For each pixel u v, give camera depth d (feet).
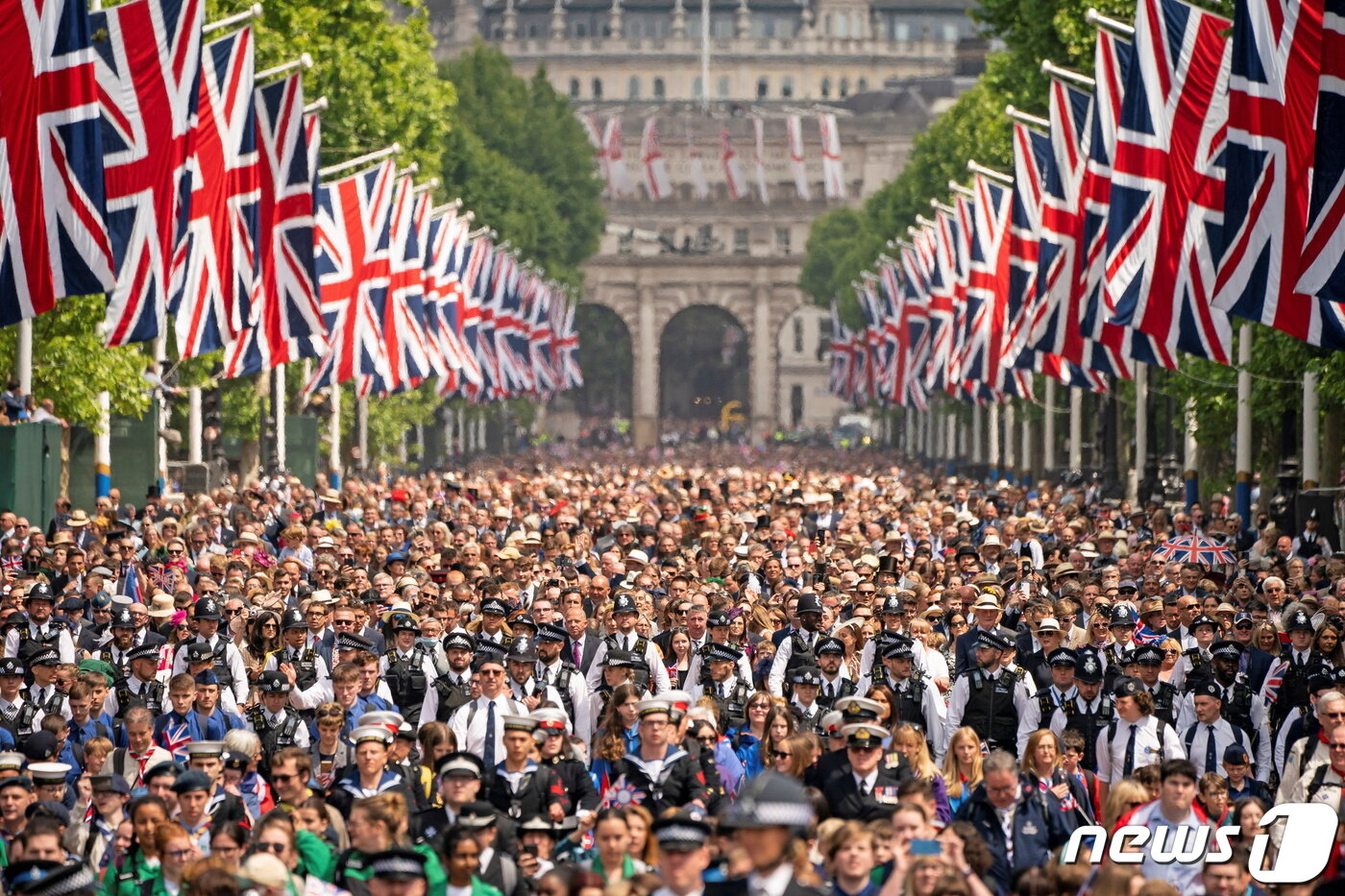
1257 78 310.65
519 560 351.67
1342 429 519.19
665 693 209.67
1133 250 380.99
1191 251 376.07
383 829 168.76
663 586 352.28
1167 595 295.69
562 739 205.77
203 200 428.97
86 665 262.26
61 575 345.31
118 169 379.35
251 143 437.58
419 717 262.88
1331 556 381.40
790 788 122.01
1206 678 235.40
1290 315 310.65
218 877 148.97
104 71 377.71
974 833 166.40
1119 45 418.10
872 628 274.36
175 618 294.66
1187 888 180.75
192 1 383.65
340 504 545.03
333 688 246.68
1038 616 257.96
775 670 268.82
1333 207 281.33
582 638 272.92
